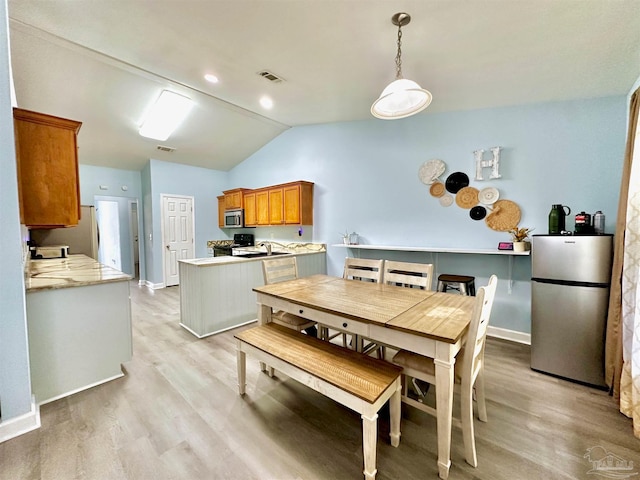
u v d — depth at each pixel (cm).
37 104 341
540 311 237
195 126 454
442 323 151
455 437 169
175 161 580
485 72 234
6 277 165
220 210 654
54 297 204
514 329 302
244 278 362
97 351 223
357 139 415
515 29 180
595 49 191
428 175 347
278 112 412
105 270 275
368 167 404
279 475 142
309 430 174
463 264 327
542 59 209
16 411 169
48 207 228
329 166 449
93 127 413
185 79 320
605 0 150
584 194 259
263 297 228
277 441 165
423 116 351
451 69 234
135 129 439
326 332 258
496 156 299
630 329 184
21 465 147
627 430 171
